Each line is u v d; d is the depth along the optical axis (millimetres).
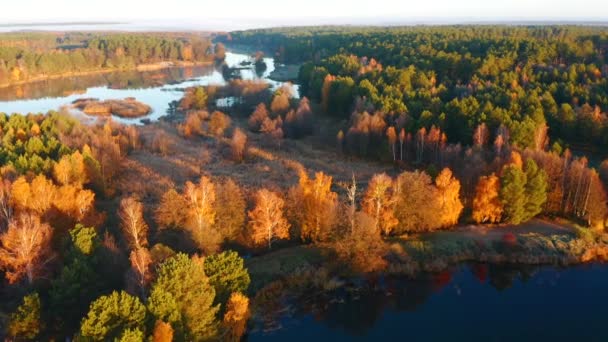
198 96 148750
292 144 111188
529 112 96438
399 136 95188
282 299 51562
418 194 60781
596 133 95000
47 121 104188
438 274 56406
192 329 38938
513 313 50031
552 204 67062
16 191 56312
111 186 80250
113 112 147375
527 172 63562
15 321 40125
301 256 56719
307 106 122562
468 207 67812
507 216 64312
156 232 56594
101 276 45750
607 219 63062
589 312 49906
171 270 39281
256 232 55812
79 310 43250
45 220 53062
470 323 48719
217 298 43938
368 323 48656
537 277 55812
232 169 92500
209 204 55781
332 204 58000
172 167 92438
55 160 79875
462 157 81562
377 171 91500
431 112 102750
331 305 51125
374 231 55562
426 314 50125
